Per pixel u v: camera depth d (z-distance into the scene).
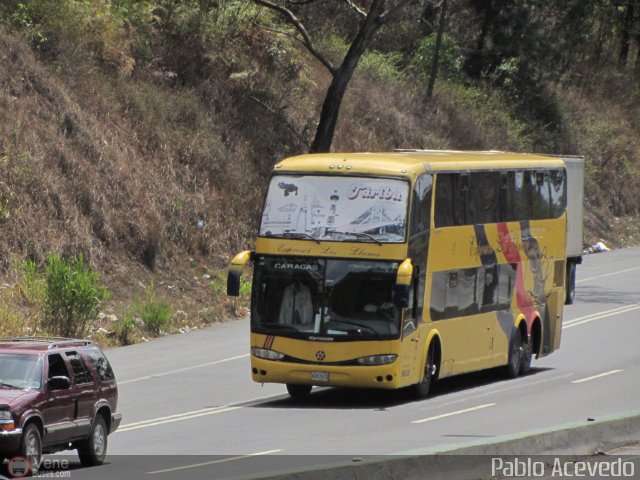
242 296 85.19
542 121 157.00
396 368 48.38
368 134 119.12
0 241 71.56
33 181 76.25
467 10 155.50
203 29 104.38
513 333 58.97
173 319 77.06
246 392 53.47
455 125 136.38
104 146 85.00
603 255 131.62
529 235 61.28
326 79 120.31
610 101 183.38
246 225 94.50
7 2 90.50
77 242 76.50
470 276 54.94
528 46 154.88
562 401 47.84
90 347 36.50
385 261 48.78
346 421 43.62
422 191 50.62
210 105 100.31
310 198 50.00
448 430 39.75
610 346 69.19
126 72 94.50
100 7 96.44
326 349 48.72
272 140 103.62
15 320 64.12
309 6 129.25
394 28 147.50
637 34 196.50
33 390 32.25
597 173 156.00
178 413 46.84
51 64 88.44
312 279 49.25
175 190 89.12
